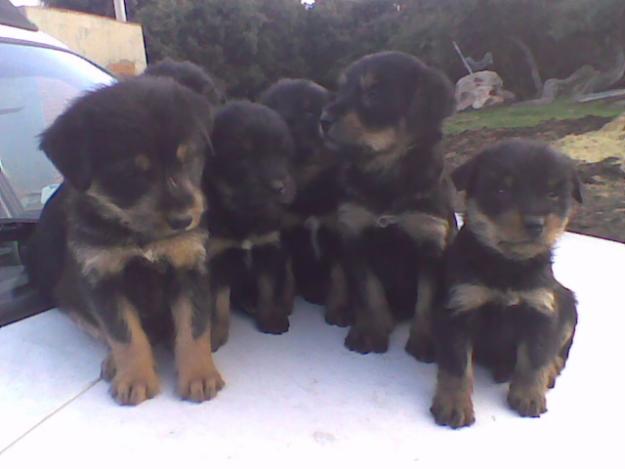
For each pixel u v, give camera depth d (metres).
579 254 0.69
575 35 3.24
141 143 0.48
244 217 0.63
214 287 0.58
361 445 0.38
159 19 4.95
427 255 0.62
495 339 0.54
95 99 0.50
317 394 0.45
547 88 3.31
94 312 0.49
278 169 0.64
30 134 0.65
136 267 0.50
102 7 5.66
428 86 0.70
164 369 0.50
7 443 0.38
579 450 0.39
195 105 0.52
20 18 0.77
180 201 0.49
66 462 0.36
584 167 2.25
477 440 0.40
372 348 0.55
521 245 0.51
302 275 0.69
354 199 0.65
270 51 5.18
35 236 0.56
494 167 0.54
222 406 0.43
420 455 0.38
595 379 0.47
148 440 0.38
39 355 0.48
